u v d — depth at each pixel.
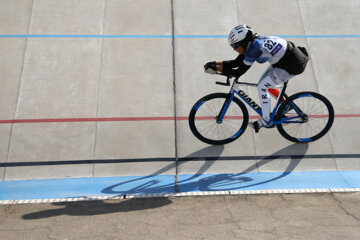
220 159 4.99
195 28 6.32
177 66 5.88
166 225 3.79
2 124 5.15
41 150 4.97
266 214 3.99
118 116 5.33
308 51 6.09
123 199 4.31
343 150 5.11
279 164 4.95
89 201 4.27
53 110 5.34
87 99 5.47
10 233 3.63
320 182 4.70
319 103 5.49
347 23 6.47
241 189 4.54
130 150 5.03
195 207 4.14
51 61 5.82
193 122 4.78
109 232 3.67
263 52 3.99
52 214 4.01
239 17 6.49
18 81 5.58
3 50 5.88
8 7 6.36
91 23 6.30
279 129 4.89
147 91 5.60
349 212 4.02
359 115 5.44
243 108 4.86
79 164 4.88
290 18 6.49
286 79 4.31
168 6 6.59
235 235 3.61
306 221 3.85
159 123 5.30
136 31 6.25
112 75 5.73
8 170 4.78
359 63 5.99
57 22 6.26
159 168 4.88
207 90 5.65
